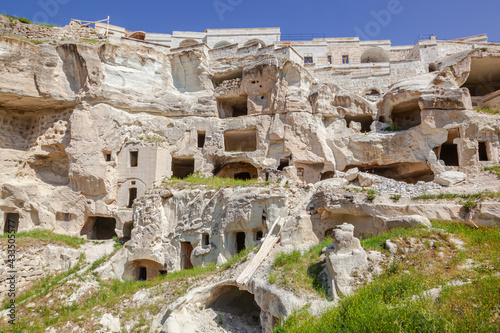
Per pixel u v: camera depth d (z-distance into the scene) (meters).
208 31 41.94
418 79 28.12
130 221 25.30
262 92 29.80
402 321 7.88
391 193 18.23
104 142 27.81
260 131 28.88
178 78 32.41
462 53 29.33
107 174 27.25
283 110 28.75
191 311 14.61
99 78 28.41
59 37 30.81
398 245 12.20
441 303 8.40
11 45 26.86
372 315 8.45
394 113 30.36
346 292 11.00
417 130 25.78
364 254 11.90
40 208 26.64
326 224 18.50
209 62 32.78
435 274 10.40
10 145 28.88
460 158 24.25
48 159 29.48
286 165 29.19
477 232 13.65
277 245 16.44
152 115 30.34
